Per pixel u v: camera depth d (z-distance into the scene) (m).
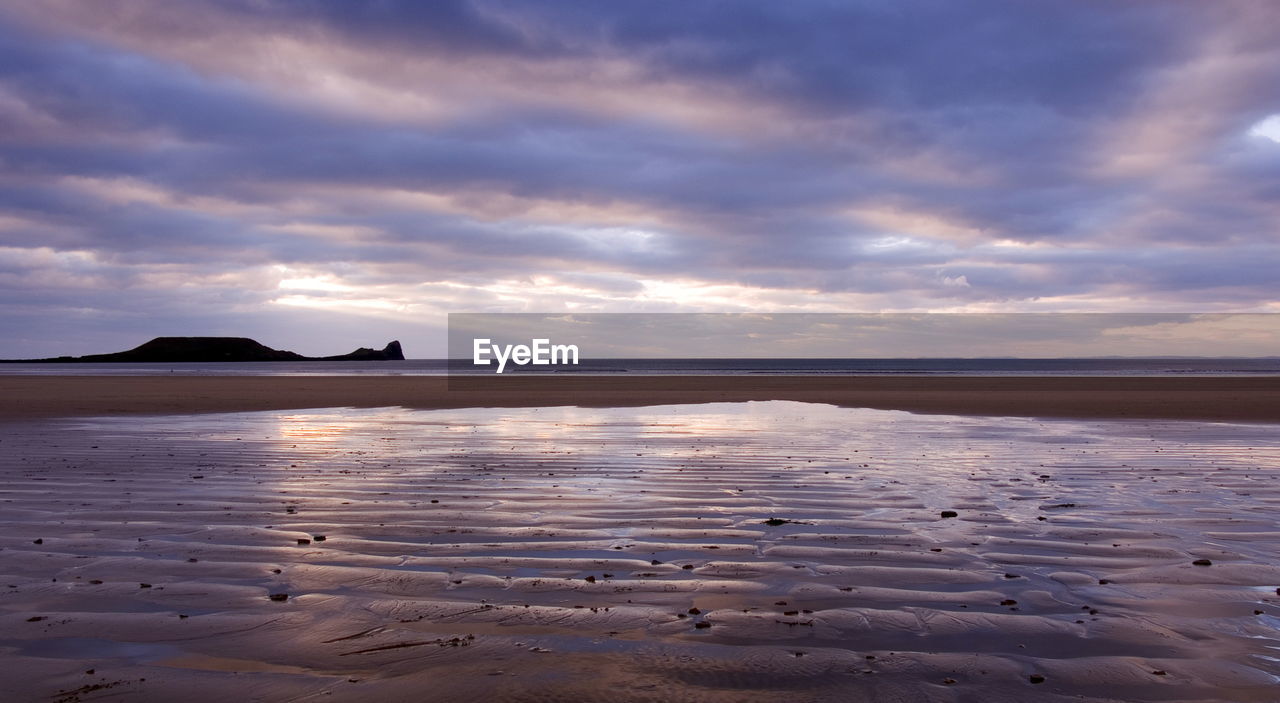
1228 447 14.02
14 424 18.14
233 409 23.41
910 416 21.45
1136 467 11.54
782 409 24.22
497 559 6.34
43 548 6.68
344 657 4.33
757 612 5.05
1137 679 4.05
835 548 6.71
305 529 7.38
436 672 4.12
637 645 4.49
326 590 5.52
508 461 12.09
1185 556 6.45
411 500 8.84
